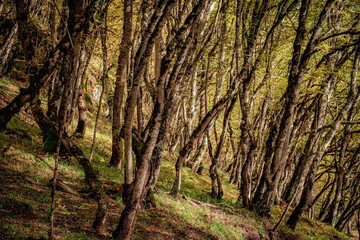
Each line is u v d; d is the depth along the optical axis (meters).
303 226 17.67
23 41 7.79
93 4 7.16
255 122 21.42
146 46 6.11
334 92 19.14
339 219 22.67
